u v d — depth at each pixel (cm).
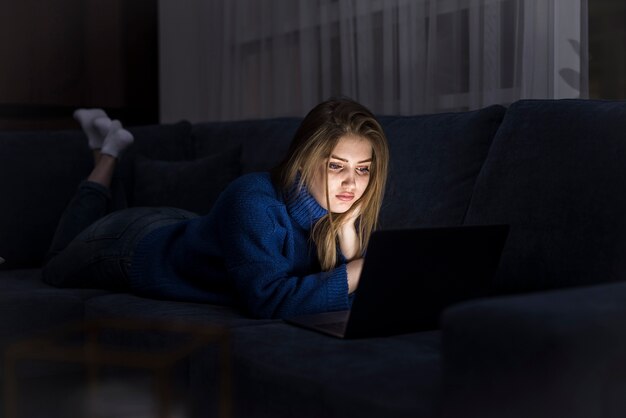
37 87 384
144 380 145
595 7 265
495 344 103
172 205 264
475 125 199
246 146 271
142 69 409
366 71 286
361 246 186
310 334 153
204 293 194
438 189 198
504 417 102
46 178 266
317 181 175
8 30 376
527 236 173
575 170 170
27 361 194
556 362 98
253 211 175
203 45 370
